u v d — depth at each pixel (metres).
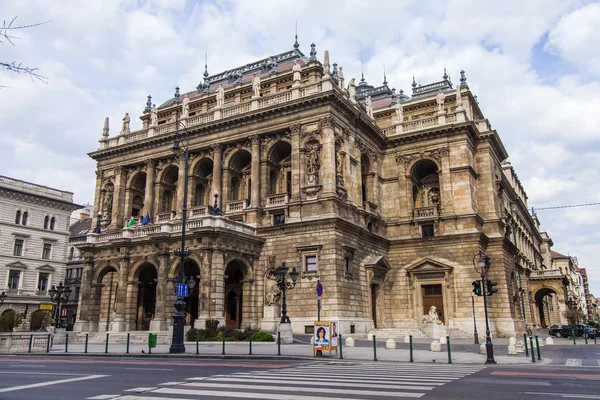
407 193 59.44
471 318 52.81
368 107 63.28
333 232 47.38
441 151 58.28
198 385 15.59
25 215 79.94
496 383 16.67
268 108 53.16
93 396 13.41
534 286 92.50
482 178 59.69
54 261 82.56
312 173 50.50
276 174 56.25
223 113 57.66
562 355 32.06
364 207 55.78
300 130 51.78
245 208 53.00
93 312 53.16
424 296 56.62
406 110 67.56
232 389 14.66
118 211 62.53
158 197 60.84
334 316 45.53
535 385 16.16
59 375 18.56
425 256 56.72
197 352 30.12
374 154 59.94
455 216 55.56
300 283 48.00
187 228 47.47
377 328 53.03
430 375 19.42
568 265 150.12
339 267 47.16
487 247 57.34
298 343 38.09
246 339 39.78
